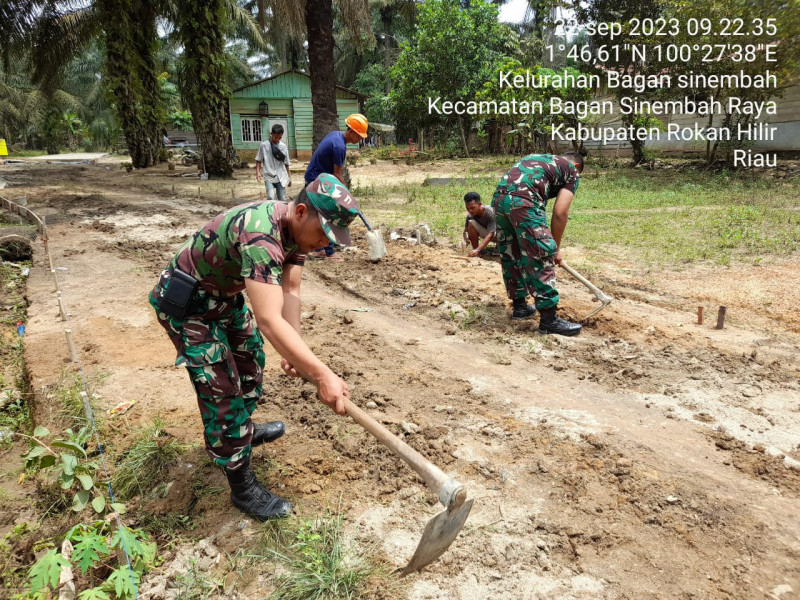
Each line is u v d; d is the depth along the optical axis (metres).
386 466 3.06
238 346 2.74
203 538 2.61
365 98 28.52
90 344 4.69
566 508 2.74
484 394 3.88
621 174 17.77
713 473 2.99
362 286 6.48
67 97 49.34
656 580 2.31
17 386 4.16
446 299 5.95
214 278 2.40
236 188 15.95
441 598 2.24
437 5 25.31
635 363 4.36
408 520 2.67
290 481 2.96
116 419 3.58
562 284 6.43
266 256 2.21
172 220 10.33
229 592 2.30
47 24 21.17
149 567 2.42
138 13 21.33
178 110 43.94
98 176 19.88
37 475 3.11
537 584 2.30
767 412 3.62
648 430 3.42
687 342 4.75
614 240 8.62
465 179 17.02
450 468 3.06
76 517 2.78
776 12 15.09
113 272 6.82
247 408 2.87
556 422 3.49
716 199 12.28
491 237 7.53
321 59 13.79
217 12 18.61
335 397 2.24
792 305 5.68
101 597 2.10
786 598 2.22
